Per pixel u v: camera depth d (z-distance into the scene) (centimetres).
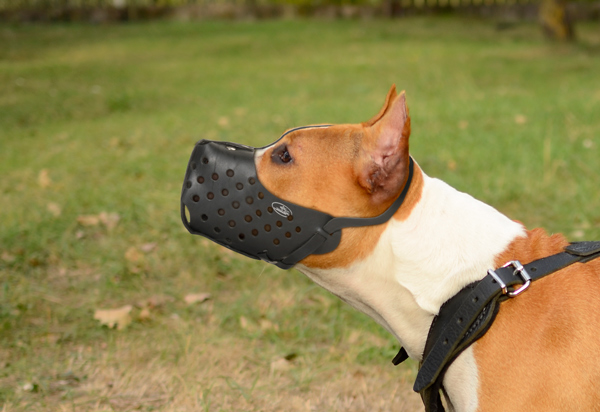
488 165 260
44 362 148
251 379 146
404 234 103
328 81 493
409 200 103
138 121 368
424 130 320
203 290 179
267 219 104
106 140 322
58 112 399
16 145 315
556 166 253
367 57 605
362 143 101
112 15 896
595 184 238
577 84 439
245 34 778
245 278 184
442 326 102
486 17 899
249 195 104
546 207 223
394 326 107
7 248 191
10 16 870
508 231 105
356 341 158
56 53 654
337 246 103
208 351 154
